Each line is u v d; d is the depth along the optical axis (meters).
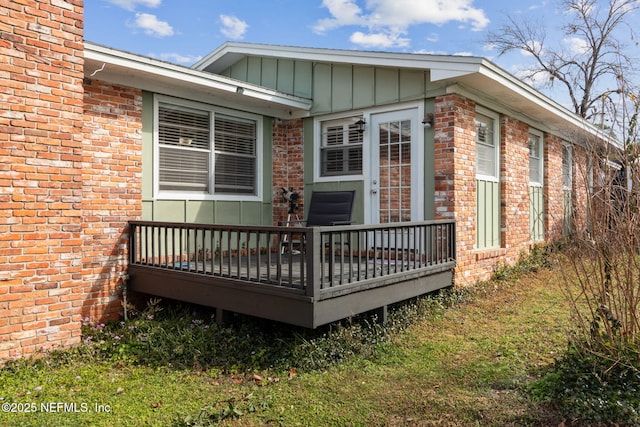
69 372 3.97
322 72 7.25
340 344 4.21
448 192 6.02
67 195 4.44
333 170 7.29
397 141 6.57
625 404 2.79
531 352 4.01
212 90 6.12
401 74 6.42
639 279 3.04
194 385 3.68
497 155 7.50
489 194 7.30
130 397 3.44
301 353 4.07
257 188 7.34
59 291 4.38
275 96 6.78
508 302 5.93
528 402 3.03
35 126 4.20
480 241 7.04
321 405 3.18
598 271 3.21
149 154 5.86
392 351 4.21
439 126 6.10
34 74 4.19
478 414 2.93
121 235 5.51
